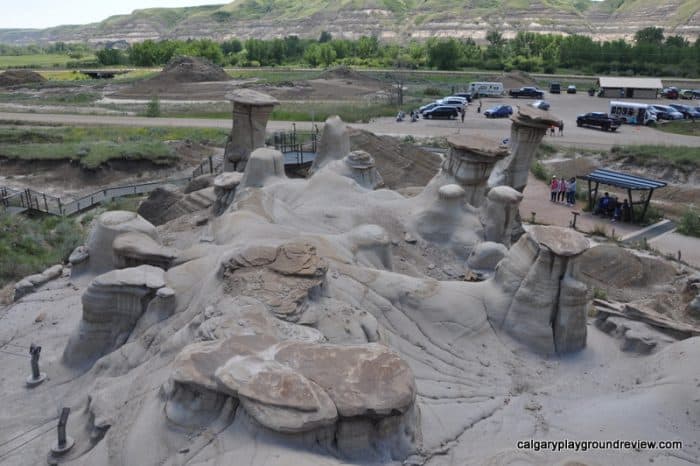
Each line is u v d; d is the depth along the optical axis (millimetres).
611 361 12047
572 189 32562
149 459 7887
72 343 12586
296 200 19312
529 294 12156
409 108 62562
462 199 18625
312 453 7500
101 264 16688
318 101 68250
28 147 40875
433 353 11531
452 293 12648
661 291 20547
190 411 8172
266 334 9180
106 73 102500
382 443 8141
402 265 16781
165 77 84875
